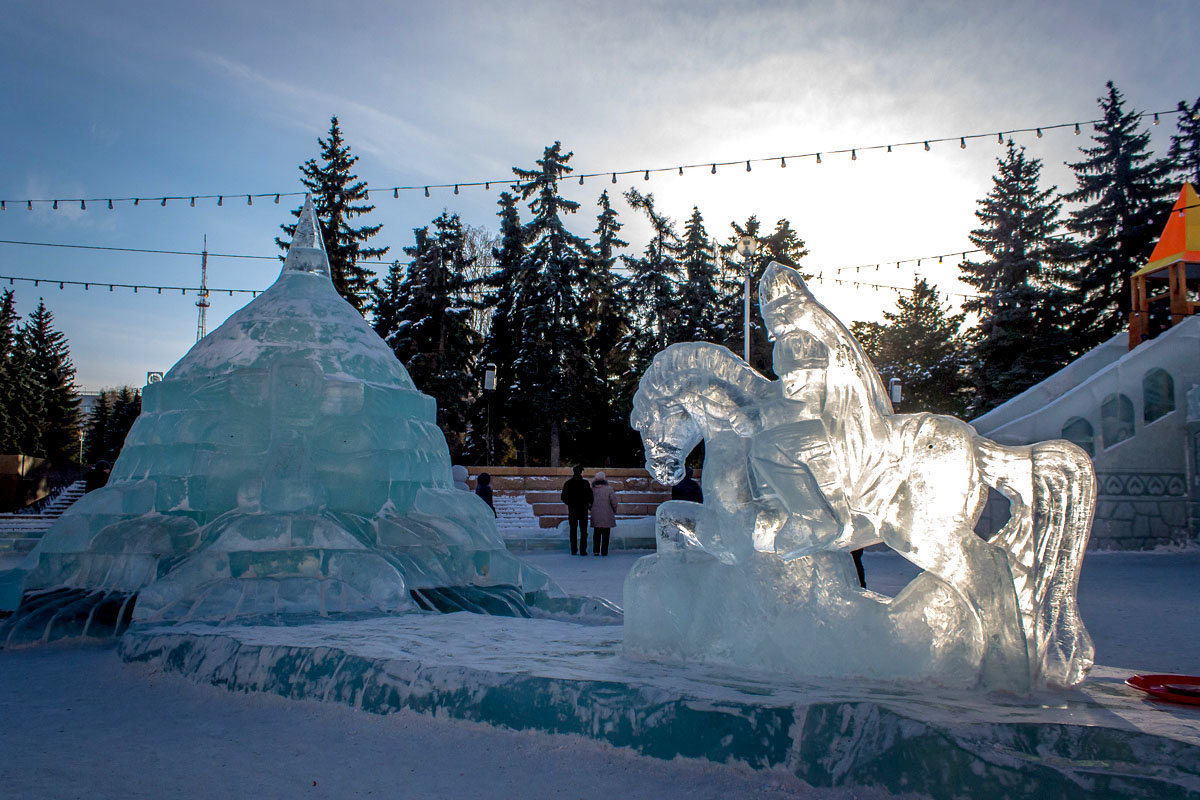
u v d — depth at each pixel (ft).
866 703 10.04
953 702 10.63
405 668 13.52
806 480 13.05
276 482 22.97
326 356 26.20
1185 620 25.91
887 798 9.31
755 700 10.61
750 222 134.21
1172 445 63.00
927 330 155.12
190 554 22.66
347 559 22.17
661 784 10.30
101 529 23.84
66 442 199.62
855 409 13.34
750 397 14.32
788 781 9.99
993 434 61.67
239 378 24.47
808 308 13.92
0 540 58.03
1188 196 73.61
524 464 123.34
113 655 18.69
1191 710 10.30
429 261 124.88
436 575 24.52
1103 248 112.88
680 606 14.06
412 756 11.60
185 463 24.06
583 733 11.47
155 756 11.73
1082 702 10.84
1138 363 63.36
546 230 122.42
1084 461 12.59
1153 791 8.19
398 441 26.22
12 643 19.99
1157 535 61.77
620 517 85.51
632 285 134.21
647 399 15.25
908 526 12.64
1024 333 106.42
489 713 12.32
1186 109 115.03
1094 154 117.19
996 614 11.71
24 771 11.03
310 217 29.73
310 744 12.19
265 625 18.81
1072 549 12.53
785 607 13.10
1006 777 8.74
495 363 126.82
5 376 158.51
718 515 14.06
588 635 16.99
